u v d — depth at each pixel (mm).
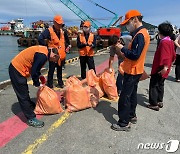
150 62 11664
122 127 4039
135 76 3809
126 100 3891
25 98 4082
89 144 3588
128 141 3719
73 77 5363
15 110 4816
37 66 3898
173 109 5184
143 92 6301
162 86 5113
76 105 4762
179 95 6238
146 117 4676
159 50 4715
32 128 4051
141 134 3957
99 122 4336
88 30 6840
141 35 3582
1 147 3457
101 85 5648
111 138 3787
